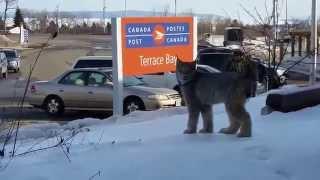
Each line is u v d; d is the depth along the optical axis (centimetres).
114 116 1338
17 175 593
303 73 3188
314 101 1119
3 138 879
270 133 799
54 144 799
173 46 1585
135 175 591
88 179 580
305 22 3366
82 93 1822
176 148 684
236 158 636
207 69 1992
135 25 1483
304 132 780
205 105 834
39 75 3812
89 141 822
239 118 789
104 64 2281
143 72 1509
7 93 2578
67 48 7431
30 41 7644
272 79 1831
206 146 695
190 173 596
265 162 625
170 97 1742
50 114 1842
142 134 897
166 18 1559
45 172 600
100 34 11294
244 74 801
